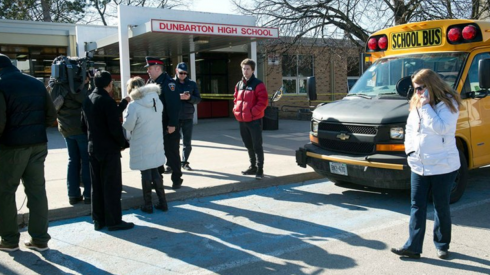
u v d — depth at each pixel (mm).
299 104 23172
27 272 4398
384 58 7547
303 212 6289
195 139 13250
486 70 5926
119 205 5582
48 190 7047
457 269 4324
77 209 6145
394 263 4496
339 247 4961
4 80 4633
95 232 5543
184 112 8250
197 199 6992
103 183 5508
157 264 4582
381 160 5984
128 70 14766
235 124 18328
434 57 6914
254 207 6555
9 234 4867
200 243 5148
